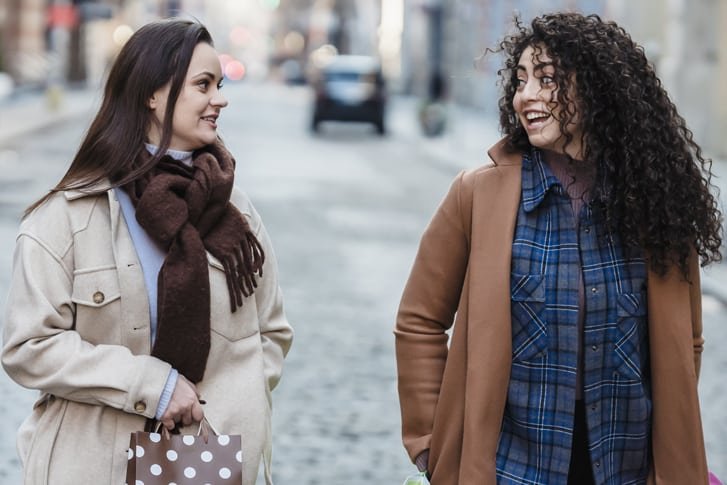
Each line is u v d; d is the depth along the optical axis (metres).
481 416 3.17
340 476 6.12
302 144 33.41
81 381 3.06
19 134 29.80
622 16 31.06
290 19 165.75
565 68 3.18
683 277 3.25
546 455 3.17
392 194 21.23
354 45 92.50
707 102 25.91
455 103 42.91
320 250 14.27
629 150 3.19
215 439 3.10
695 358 3.42
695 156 3.34
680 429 3.24
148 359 3.11
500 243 3.22
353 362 8.69
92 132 3.22
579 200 3.26
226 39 155.25
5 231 14.41
